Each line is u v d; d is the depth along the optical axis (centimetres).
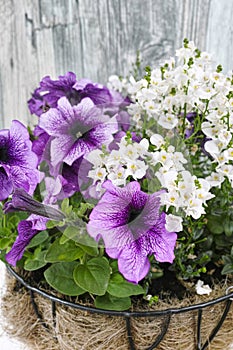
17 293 68
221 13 91
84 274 63
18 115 103
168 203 61
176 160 64
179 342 64
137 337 64
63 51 97
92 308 61
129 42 95
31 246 66
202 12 91
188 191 61
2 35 97
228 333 68
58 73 99
